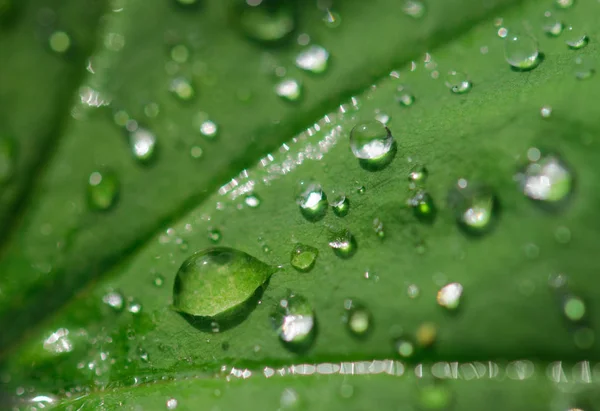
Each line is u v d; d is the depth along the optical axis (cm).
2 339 11
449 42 11
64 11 12
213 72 11
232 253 11
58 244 11
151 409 11
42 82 12
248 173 11
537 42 11
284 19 11
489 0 11
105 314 11
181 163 11
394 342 11
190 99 11
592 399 10
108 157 11
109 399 11
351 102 11
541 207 10
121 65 12
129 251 11
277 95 11
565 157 10
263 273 11
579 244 10
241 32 12
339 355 11
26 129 11
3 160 11
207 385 11
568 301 10
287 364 11
